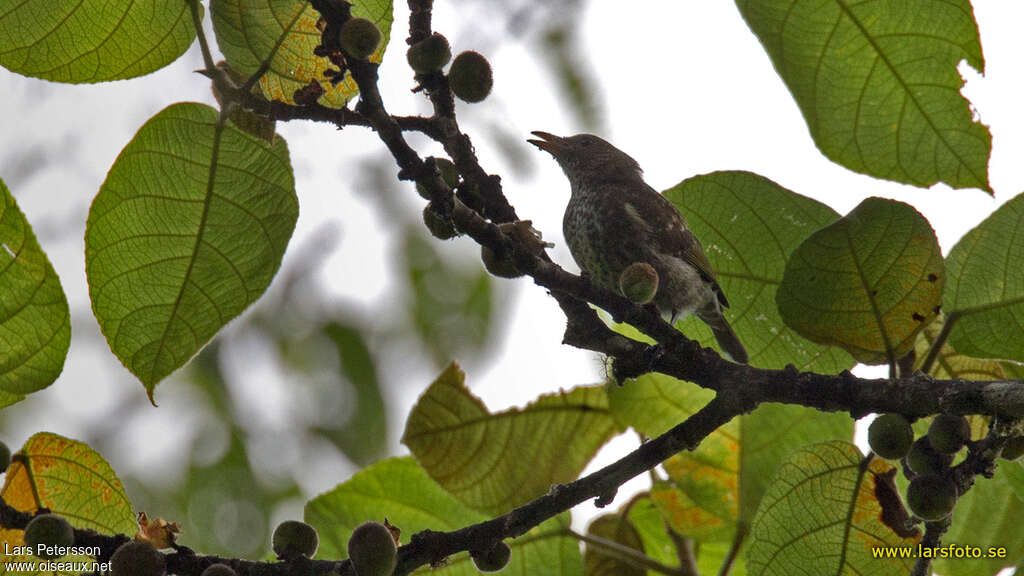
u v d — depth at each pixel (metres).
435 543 5.91
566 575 8.88
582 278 6.35
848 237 6.41
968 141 6.90
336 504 9.52
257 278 6.64
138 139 6.38
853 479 6.97
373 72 5.99
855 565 7.02
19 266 5.71
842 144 7.07
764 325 7.91
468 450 9.09
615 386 8.84
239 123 6.35
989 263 6.94
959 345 6.96
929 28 6.68
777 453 8.80
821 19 6.77
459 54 6.28
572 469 9.20
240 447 14.09
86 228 6.43
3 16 6.38
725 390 6.24
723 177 7.80
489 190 6.59
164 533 5.73
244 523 13.55
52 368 5.96
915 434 7.50
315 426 14.22
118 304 6.50
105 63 6.70
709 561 9.68
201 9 6.52
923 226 6.27
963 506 8.73
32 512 6.46
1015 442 5.84
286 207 6.65
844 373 6.14
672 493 9.03
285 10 6.46
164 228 6.54
